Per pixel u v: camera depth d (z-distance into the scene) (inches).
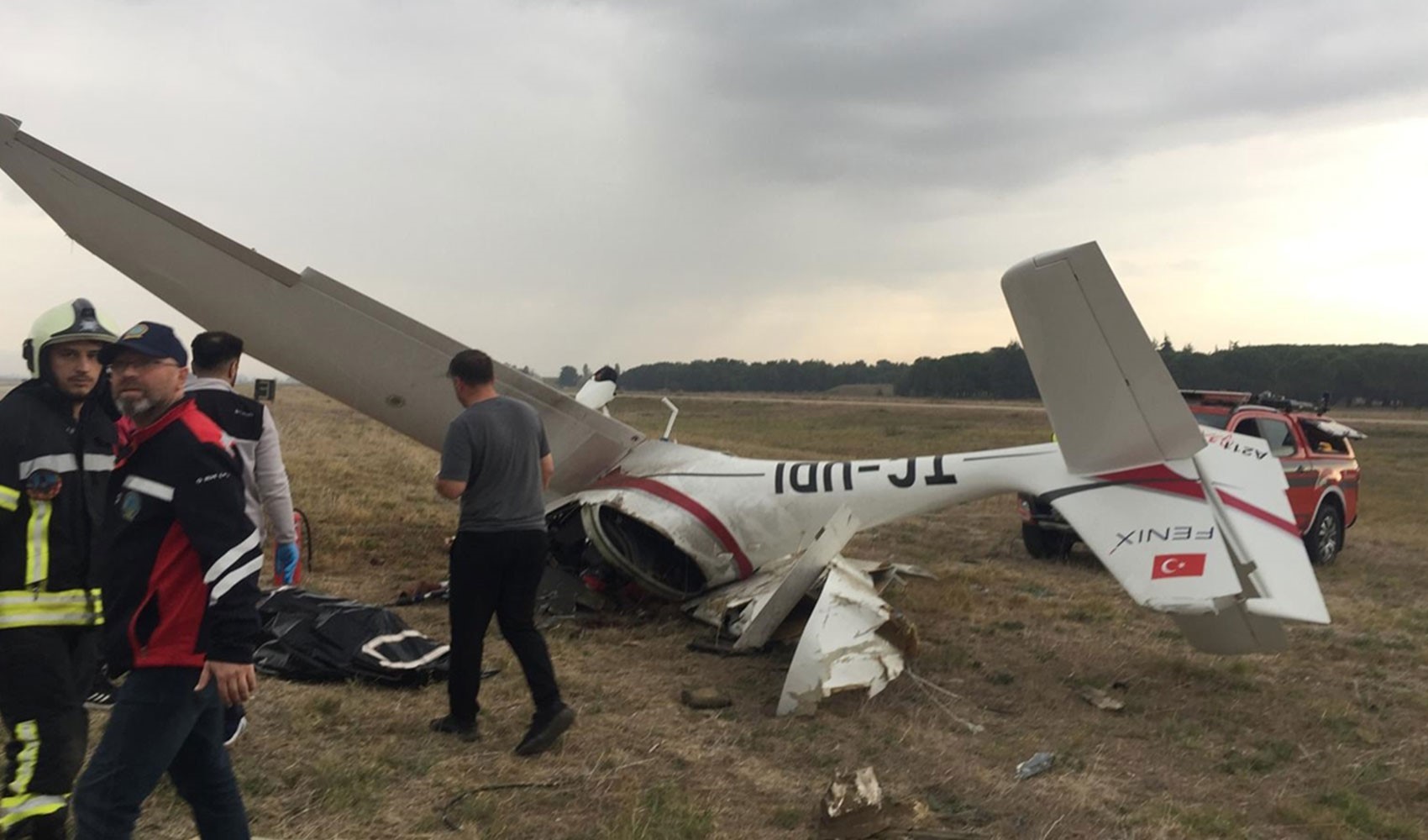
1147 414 223.1
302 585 296.7
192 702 106.1
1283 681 252.5
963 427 1715.1
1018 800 172.9
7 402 124.3
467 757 174.2
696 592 284.2
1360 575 440.1
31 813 121.0
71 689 126.3
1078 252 210.5
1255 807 177.5
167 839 134.5
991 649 269.6
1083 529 236.1
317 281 284.7
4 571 121.6
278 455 197.6
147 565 104.8
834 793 159.5
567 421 297.7
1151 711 225.1
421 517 432.1
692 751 185.6
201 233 281.7
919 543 467.2
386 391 304.0
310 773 160.1
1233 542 225.3
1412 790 187.3
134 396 105.0
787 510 279.3
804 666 208.1
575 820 153.9
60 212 286.4
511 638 180.1
